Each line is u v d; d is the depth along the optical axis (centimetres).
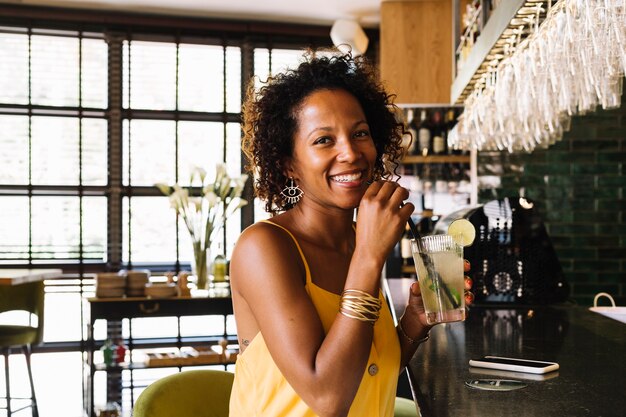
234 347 665
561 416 130
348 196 131
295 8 652
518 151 600
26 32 651
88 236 661
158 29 673
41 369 643
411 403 232
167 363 526
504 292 323
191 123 682
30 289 528
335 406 114
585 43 248
